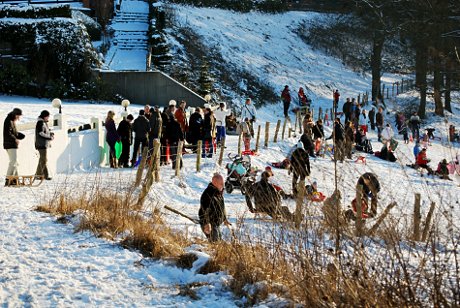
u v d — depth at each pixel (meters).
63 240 9.02
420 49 34.00
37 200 11.99
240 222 9.77
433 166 26.59
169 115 19.25
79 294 7.04
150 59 35.81
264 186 10.98
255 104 39.47
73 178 15.55
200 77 36.19
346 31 53.78
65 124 17.47
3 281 7.29
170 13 44.47
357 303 6.15
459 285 6.08
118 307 6.77
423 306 6.11
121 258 8.38
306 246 7.73
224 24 48.94
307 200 9.91
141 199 12.26
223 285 7.46
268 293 7.13
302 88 42.56
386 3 39.91
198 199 15.84
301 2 58.44
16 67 31.55
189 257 8.27
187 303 6.95
